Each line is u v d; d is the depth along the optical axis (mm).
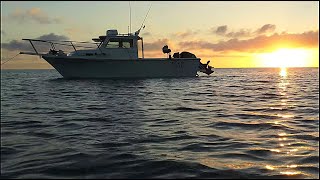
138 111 11148
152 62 26750
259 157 5227
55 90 20859
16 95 18125
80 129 7766
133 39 26219
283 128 7832
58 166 4727
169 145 6078
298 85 27219
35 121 9078
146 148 5832
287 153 5461
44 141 6438
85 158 5141
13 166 4746
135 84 23938
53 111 11375
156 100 14820
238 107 12375
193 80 28391
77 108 12188
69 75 26719
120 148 5812
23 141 6445
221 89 21797
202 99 15430
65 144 6156
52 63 26094
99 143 6219
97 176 4301
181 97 16266
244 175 4352
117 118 9508
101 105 13055
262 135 7016
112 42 25969
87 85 23391
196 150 5711
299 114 10391
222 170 4559
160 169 4602
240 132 7383
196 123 8633
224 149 5781
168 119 9305
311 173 4402
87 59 25328
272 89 22266
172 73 27875
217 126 8164
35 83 29109
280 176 4297
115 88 21312
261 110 11453
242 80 36312
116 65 25906
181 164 4836
